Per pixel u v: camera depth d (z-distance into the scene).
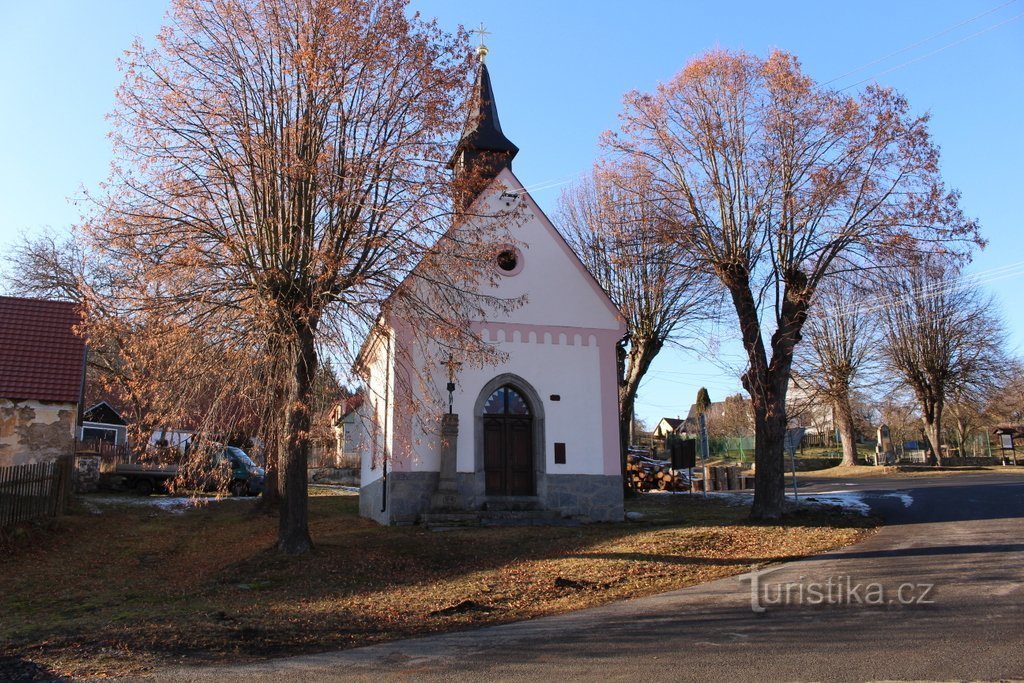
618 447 22.94
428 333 17.75
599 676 8.50
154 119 16.50
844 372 47.47
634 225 22.50
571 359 23.25
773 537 17.98
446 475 21.12
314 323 16.08
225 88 16.95
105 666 9.57
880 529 18.78
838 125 20.30
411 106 17.59
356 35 16.94
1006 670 7.97
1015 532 16.62
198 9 16.89
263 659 9.85
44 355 24.45
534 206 23.95
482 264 18.19
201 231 16.23
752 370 21.59
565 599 13.30
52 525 20.64
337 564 16.44
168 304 15.63
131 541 20.41
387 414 22.02
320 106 17.16
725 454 64.62
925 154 19.77
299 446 17.14
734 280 21.70
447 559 16.91
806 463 55.72
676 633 10.35
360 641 10.84
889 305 46.75
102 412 43.47
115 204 16.06
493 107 27.89
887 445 51.00
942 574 12.95
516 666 9.09
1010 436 50.84
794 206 20.44
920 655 8.61
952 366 48.12
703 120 21.75
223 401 16.14
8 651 10.41
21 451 23.25
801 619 10.70
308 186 16.61
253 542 19.80
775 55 21.02
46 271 41.03
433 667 9.22
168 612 12.88
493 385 22.42
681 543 17.53
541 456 22.34
